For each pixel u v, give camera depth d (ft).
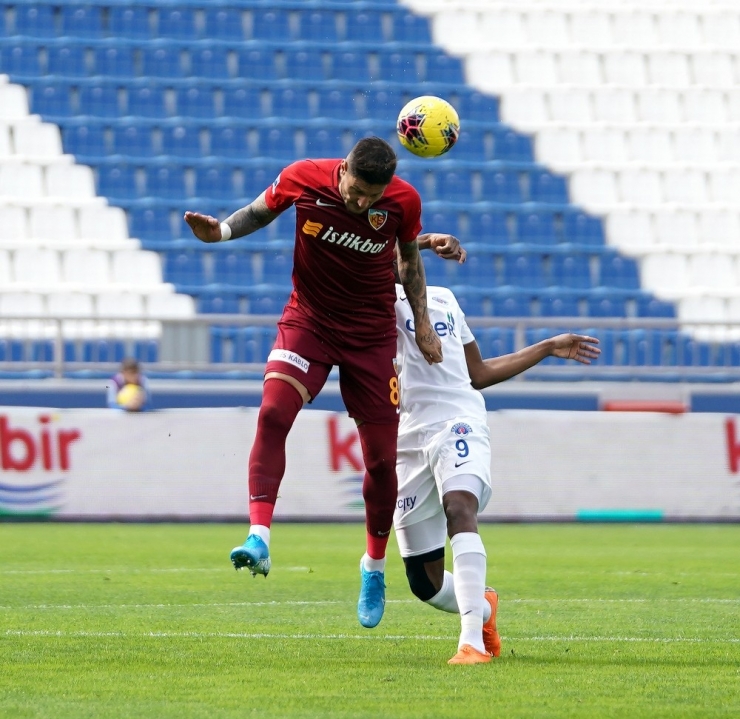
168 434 177.99
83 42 281.74
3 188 258.98
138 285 248.11
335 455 180.34
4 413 173.78
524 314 256.52
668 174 285.02
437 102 65.62
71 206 255.50
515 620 79.41
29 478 174.09
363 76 294.25
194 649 63.62
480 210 272.31
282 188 61.82
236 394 194.70
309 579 106.01
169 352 184.85
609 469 186.29
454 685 52.13
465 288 257.14
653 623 77.82
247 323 186.09
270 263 254.88
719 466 188.34
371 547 64.03
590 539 155.74
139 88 278.87
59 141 268.00
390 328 63.05
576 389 199.31
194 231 62.64
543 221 273.95
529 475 184.75
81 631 70.95
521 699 48.80
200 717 44.37
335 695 49.47
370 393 61.93
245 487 179.22
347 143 281.13
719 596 95.30
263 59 289.94
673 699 49.24
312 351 61.98
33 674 54.90
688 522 186.80
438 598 64.44
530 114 294.66
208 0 293.43
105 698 48.65
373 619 64.23
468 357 66.69
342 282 61.41
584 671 56.75
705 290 263.29
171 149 272.51
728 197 285.23
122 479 176.45
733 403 201.36
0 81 273.54
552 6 309.83
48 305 235.20
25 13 284.00
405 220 61.36
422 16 304.91
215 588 98.12
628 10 311.27
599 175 283.38
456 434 61.05
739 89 302.45
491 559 128.06
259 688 51.19
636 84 303.07
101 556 126.11
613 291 259.19
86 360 227.20
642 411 198.29
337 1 301.22
